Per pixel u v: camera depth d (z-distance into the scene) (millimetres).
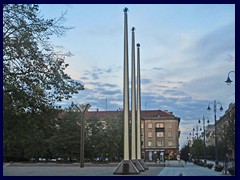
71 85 17953
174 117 126438
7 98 16531
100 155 77750
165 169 51719
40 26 16922
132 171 34125
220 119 62938
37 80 16969
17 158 79562
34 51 16812
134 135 42875
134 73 43781
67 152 74250
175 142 124562
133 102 43562
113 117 83625
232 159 45531
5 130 18094
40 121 18328
